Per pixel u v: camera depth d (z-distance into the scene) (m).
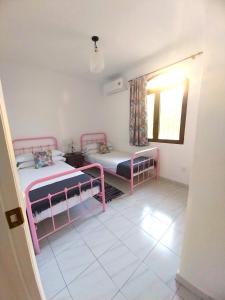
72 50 2.48
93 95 4.05
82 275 1.30
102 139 4.39
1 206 0.46
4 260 0.49
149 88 3.12
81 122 3.92
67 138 3.74
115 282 1.24
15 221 0.49
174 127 2.89
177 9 1.66
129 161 2.99
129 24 1.90
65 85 3.54
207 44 0.80
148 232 1.76
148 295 1.14
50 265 1.39
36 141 3.29
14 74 2.89
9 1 1.48
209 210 0.95
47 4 1.54
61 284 1.24
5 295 0.52
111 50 2.55
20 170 2.62
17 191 0.48
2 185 0.45
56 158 3.13
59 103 3.51
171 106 2.87
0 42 2.18
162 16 1.77
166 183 3.04
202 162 0.93
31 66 3.05
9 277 0.51
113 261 1.42
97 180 2.15
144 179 3.16
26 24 1.84
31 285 0.56
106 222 1.95
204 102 0.86
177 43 2.41
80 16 1.74
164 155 3.09
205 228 0.99
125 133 3.81
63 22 1.83
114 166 2.94
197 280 1.10
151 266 1.36
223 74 0.77
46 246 1.60
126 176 2.71
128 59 2.89
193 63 2.40
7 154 0.45
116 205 2.32
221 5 0.73
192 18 1.81
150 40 2.28
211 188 0.92
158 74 2.85
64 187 1.79
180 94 2.72
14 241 0.50
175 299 1.11
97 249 1.55
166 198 2.49
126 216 2.06
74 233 1.77
